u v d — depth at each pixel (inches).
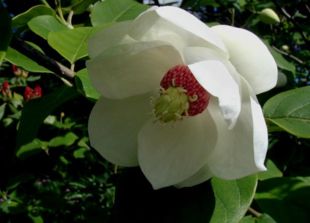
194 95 9.5
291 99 11.2
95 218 27.2
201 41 8.2
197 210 9.0
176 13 7.8
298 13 27.7
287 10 28.3
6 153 30.2
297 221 10.0
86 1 13.4
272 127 11.1
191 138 9.5
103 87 9.2
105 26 10.3
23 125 11.7
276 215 10.1
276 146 16.1
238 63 8.5
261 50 8.4
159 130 9.6
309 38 29.3
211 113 9.4
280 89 14.1
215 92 7.4
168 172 9.2
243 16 28.3
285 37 28.9
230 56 8.5
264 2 27.4
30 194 31.1
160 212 9.2
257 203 10.5
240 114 8.2
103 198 33.3
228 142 8.8
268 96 13.8
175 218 9.0
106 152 9.4
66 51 11.0
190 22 7.8
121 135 9.5
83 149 29.8
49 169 31.5
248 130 8.1
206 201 9.1
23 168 30.4
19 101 31.2
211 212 8.9
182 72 9.5
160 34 8.7
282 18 28.6
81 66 15.1
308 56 27.7
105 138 9.4
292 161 15.8
